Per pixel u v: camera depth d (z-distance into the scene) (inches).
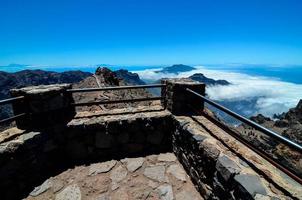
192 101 198.8
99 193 147.2
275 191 93.7
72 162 182.2
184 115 192.1
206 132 156.3
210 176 130.8
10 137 151.3
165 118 195.2
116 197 143.4
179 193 147.1
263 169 110.7
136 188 151.5
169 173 167.3
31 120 165.5
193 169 154.5
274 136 93.7
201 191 143.1
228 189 110.7
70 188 151.9
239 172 106.7
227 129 142.3
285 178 105.0
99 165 177.8
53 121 175.0
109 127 184.5
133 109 212.2
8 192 141.8
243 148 133.0
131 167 174.7
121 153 192.5
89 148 186.7
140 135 193.6
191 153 156.9
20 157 146.6
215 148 129.6
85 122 181.9
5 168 138.4
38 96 162.6
